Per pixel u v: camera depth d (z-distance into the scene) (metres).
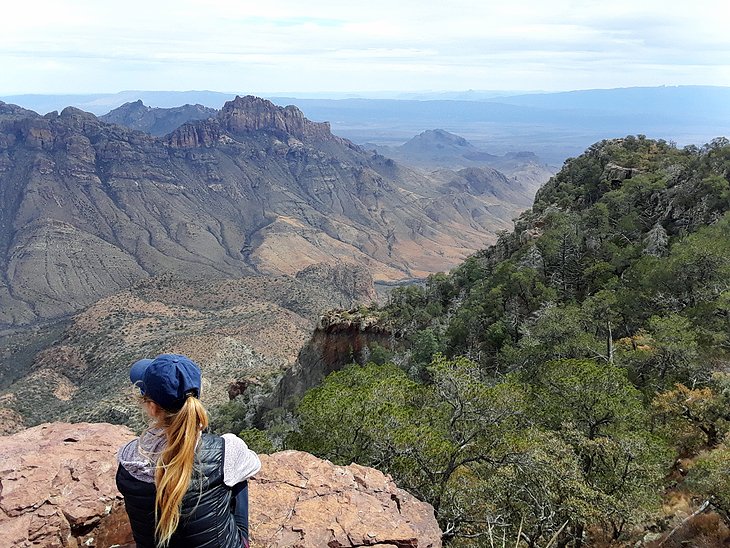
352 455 18.86
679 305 44.72
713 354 33.78
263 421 74.12
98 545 7.23
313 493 8.95
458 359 22.27
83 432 9.03
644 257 55.97
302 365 83.69
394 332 78.19
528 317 60.28
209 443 4.54
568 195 108.06
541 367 28.94
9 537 6.62
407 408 21.00
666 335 33.78
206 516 4.21
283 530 7.91
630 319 47.19
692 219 67.69
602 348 37.81
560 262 71.31
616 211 82.12
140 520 4.23
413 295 95.31
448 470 18.58
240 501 4.80
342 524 8.12
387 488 9.46
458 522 18.22
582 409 23.16
